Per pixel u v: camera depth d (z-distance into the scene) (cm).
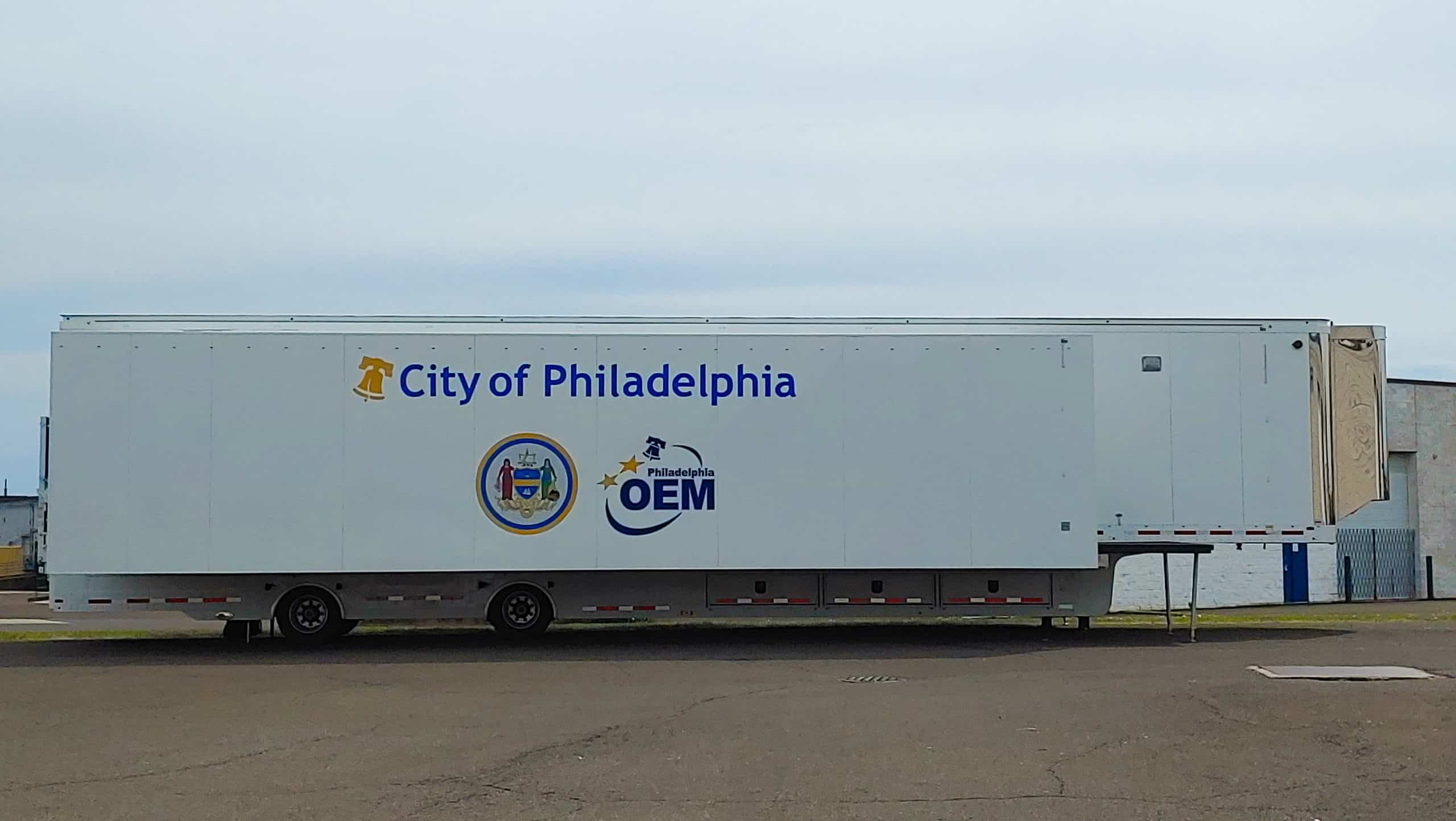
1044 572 1727
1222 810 756
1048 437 1641
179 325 1641
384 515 1606
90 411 1592
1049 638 1764
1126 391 1722
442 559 1608
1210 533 1714
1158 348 1727
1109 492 1714
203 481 1595
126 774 876
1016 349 1647
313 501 1603
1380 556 3181
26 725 1077
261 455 1600
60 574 1578
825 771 866
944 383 1644
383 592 1689
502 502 1616
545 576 1703
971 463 1638
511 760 912
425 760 916
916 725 1034
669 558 1620
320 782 844
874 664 1473
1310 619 2205
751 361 1639
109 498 1587
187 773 877
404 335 1620
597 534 1617
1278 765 872
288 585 1673
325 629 1688
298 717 1110
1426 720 1017
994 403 1644
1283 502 1716
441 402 1617
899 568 1628
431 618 1694
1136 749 932
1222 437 1723
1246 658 1488
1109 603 1725
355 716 1114
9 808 778
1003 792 803
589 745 963
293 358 1609
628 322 1648
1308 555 3028
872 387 1641
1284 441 1723
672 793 805
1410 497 3231
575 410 1625
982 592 1720
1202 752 920
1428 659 1457
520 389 1623
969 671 1399
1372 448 1733
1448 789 803
